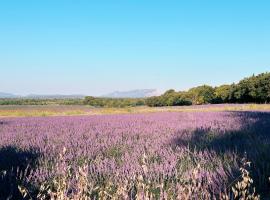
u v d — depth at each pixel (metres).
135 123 13.26
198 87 82.94
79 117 19.42
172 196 3.47
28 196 3.69
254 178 4.16
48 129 11.61
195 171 3.47
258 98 70.38
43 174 4.52
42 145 7.46
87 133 9.84
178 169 4.86
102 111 37.34
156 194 3.60
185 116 17.09
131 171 4.47
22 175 4.68
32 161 5.51
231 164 4.84
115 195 3.12
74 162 5.30
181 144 6.99
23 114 35.19
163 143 7.22
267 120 13.04
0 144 7.93
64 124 13.79
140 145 7.10
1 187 3.85
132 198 3.32
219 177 4.18
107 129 11.01
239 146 6.49
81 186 2.87
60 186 3.08
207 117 15.60
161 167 4.71
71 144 7.65
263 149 5.48
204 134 8.82
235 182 3.83
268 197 3.82
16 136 9.55
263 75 70.19
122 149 6.80
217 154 5.72
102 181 4.30
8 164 5.30
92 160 5.51
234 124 11.38
